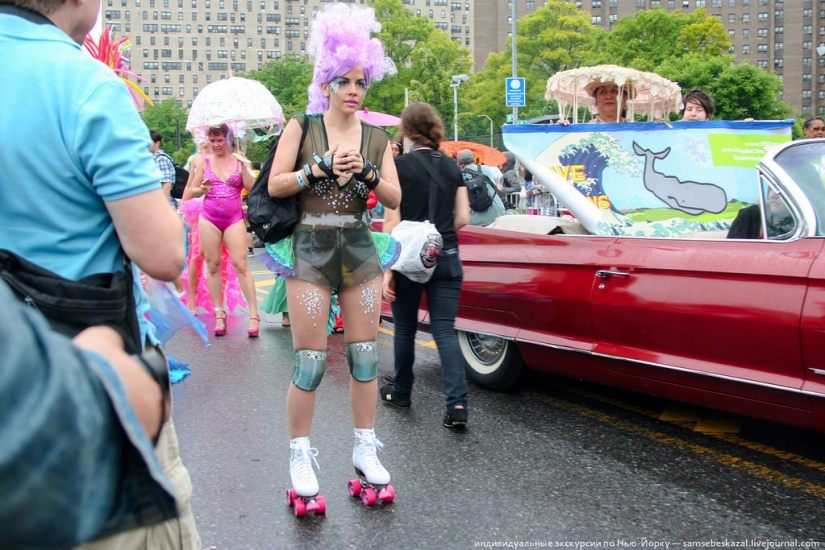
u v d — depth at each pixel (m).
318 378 3.22
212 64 162.12
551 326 4.51
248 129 7.71
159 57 160.88
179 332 7.32
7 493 0.87
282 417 4.57
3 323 0.89
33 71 1.52
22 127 1.50
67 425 0.93
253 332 7.09
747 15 138.12
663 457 3.93
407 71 81.56
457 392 4.28
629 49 69.56
